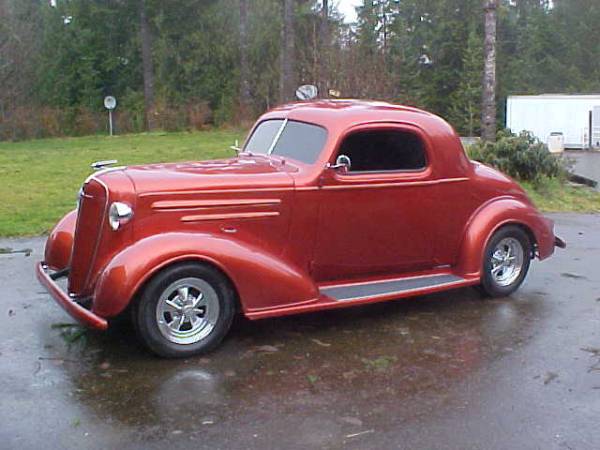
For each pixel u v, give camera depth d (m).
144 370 4.40
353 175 5.22
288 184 4.96
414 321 5.47
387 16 41.34
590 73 43.78
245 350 4.78
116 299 4.32
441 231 5.73
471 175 5.84
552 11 44.97
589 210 11.48
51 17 38.03
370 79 19.64
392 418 3.82
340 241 5.25
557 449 3.51
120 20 36.81
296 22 34.62
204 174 4.85
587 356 4.77
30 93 32.25
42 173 14.05
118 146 21.42
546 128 26.08
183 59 36.09
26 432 3.58
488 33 14.55
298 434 3.62
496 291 6.07
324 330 5.22
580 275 6.96
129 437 3.55
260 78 34.62
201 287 4.61
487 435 3.64
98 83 37.97
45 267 5.52
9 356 4.59
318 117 5.33
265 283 4.76
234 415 3.81
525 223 6.10
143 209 4.57
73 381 4.21
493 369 4.52
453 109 39.53
